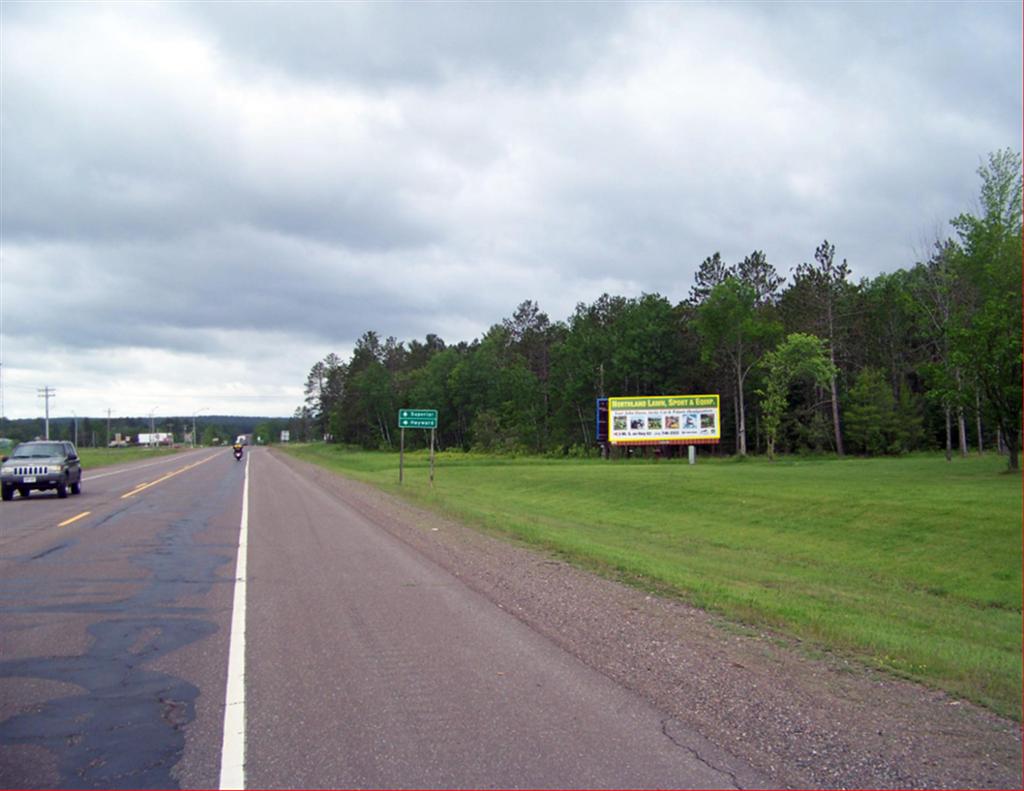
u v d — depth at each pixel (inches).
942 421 3159.5
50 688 271.0
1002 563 749.9
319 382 7062.0
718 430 2504.9
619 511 1355.8
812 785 191.3
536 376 4256.9
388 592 441.4
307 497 1205.1
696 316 3353.8
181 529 765.3
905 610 559.2
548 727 228.5
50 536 706.8
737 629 364.5
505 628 352.8
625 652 312.5
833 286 3006.9
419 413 1594.5
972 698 264.1
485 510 1120.8
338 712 243.0
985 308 1525.6
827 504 1132.5
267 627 359.3
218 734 225.8
